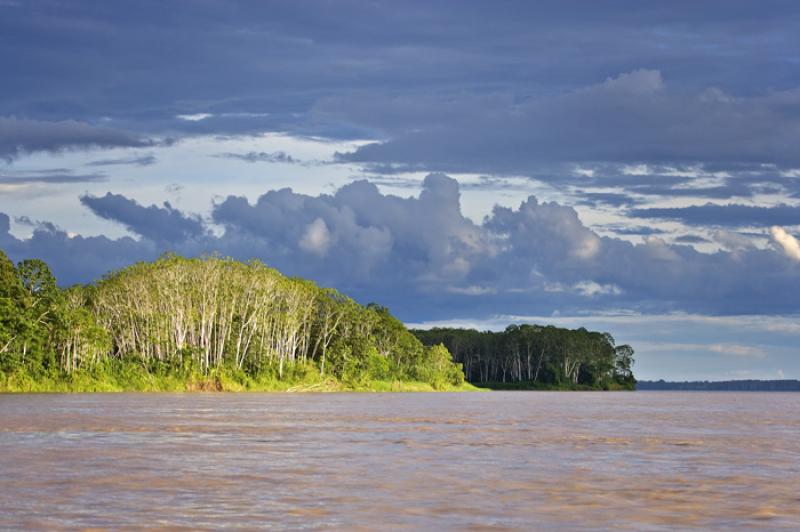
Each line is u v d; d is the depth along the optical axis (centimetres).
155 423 7550
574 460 5041
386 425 7925
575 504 3469
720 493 3791
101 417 8275
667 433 7475
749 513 3316
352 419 8756
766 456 5416
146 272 18900
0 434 6278
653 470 4594
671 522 3130
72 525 2947
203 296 19112
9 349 16138
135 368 17950
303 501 3478
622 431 7644
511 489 3841
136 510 3241
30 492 3616
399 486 3897
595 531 2950
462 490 3797
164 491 3691
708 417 10888
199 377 18512
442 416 9850
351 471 4394
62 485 3812
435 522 3075
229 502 3441
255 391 19212
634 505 3462
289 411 10188
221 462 4719
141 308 18712
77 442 5741
